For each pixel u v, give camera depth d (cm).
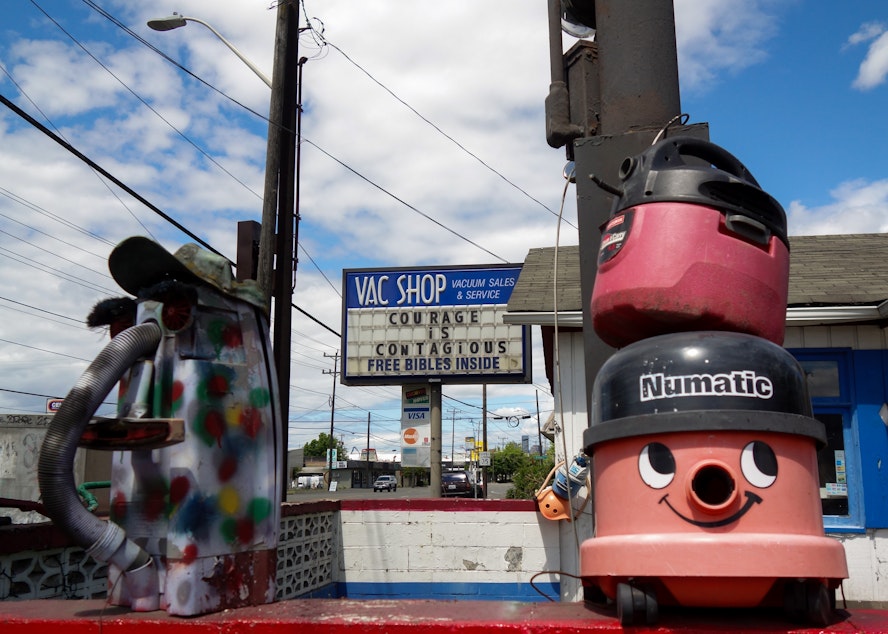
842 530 684
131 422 226
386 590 716
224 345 254
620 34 323
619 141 318
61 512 218
